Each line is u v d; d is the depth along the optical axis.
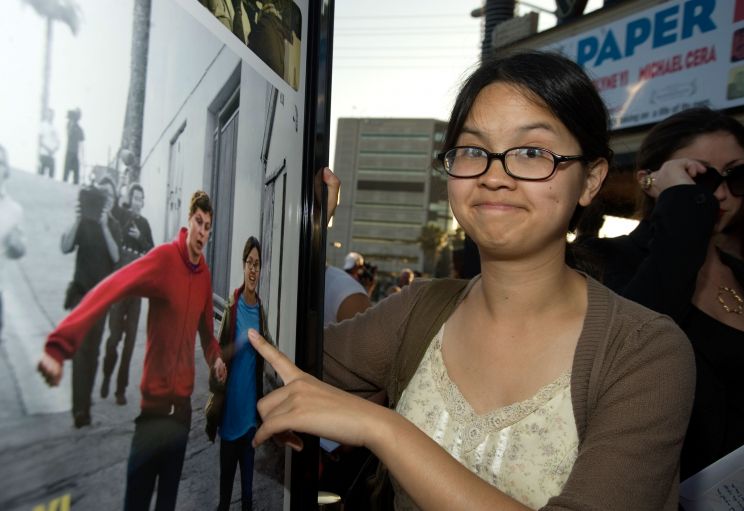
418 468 0.67
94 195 0.39
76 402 0.39
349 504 1.15
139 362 0.46
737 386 1.32
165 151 0.47
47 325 0.36
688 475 1.32
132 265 0.44
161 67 0.46
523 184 0.82
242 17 0.64
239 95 0.63
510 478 0.83
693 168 1.43
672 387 0.76
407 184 76.44
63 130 0.36
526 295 0.88
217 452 0.62
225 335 0.63
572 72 0.84
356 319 1.13
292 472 0.85
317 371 0.91
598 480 0.70
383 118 77.44
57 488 0.37
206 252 0.56
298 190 0.87
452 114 0.91
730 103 3.05
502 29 7.12
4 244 0.33
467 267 1.95
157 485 0.50
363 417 0.69
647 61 3.60
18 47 0.33
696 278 1.31
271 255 0.77
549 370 0.86
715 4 3.15
